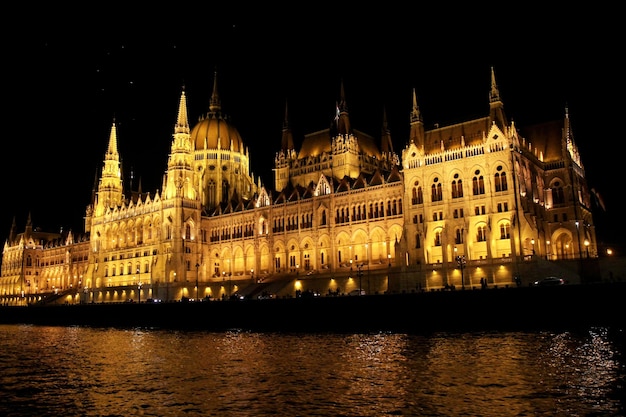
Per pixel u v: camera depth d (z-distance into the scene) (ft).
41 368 182.80
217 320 331.16
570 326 221.05
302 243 451.53
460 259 302.25
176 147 539.70
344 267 423.64
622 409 107.76
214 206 570.46
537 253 327.06
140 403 125.49
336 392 129.18
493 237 339.57
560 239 375.66
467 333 233.14
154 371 168.35
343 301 279.69
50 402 129.80
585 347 176.55
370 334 251.19
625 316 211.41
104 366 182.91
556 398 116.57
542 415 105.60
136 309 382.83
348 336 246.27
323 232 438.40
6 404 128.77
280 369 162.09
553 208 379.14
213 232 535.19
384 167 540.11
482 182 350.64
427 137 394.52
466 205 351.46
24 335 327.88
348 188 430.61
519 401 115.34
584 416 104.27
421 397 121.39
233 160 596.29
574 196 371.15
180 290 483.10
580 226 365.20
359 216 421.59
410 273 348.59
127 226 569.23
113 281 568.82
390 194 404.57
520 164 348.38
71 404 127.24
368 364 164.25
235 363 177.17
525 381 132.57
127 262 556.10
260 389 135.44
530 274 304.09
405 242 369.50
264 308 309.83
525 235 328.49
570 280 288.92
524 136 408.67
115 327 380.37
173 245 503.61
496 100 367.86
